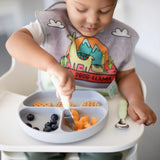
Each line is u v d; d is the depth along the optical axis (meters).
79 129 0.62
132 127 0.65
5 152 0.64
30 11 3.30
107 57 0.90
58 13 0.86
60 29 0.85
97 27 0.73
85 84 0.92
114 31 0.91
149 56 2.37
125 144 0.57
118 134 0.61
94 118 0.65
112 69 0.92
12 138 0.59
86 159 0.64
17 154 0.64
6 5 3.51
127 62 0.94
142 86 0.89
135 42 0.94
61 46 0.87
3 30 2.79
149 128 1.36
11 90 0.94
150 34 2.33
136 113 0.71
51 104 0.75
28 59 0.62
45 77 0.96
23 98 0.80
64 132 0.57
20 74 1.00
